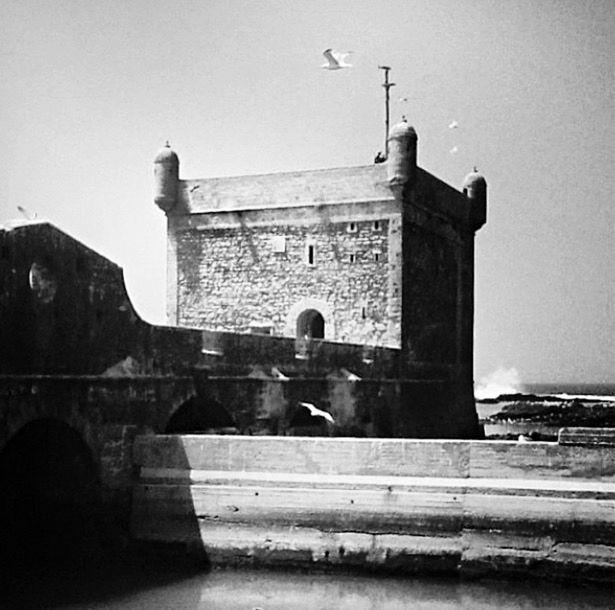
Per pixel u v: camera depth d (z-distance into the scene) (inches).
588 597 754.8
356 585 789.2
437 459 807.1
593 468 777.6
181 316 1486.2
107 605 743.1
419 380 1435.8
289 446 836.6
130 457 882.8
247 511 833.5
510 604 744.3
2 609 729.0
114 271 893.8
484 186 1702.8
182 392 956.6
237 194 1462.8
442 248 1550.2
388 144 1375.5
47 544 886.4
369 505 808.9
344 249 1397.6
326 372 1180.5
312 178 1421.0
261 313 1439.5
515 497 785.6
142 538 855.1
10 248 791.7
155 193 1491.1
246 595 768.3
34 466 906.1
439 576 790.5
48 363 820.0
